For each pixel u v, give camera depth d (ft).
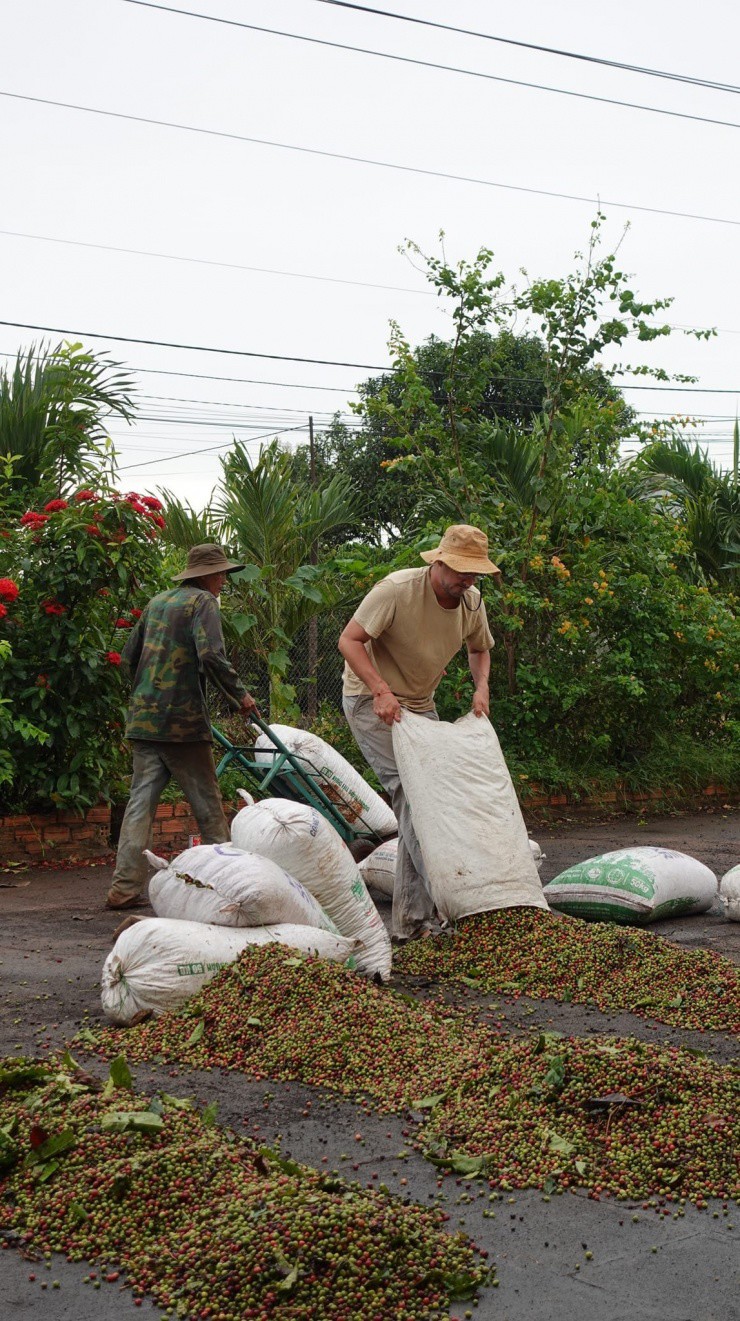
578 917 22.33
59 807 28.48
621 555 38.99
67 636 27.63
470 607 21.01
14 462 32.14
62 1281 8.96
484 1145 11.23
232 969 15.30
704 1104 11.71
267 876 16.34
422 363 68.44
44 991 16.99
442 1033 14.39
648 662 38.45
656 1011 16.06
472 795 19.67
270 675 35.88
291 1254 8.79
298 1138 11.64
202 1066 13.71
